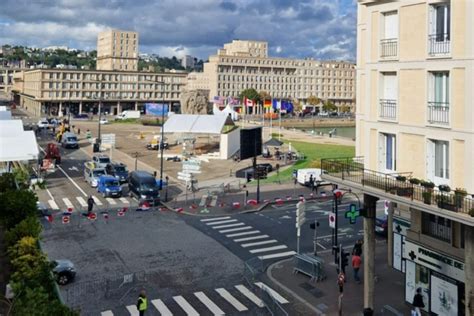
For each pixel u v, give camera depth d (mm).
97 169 59031
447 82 21359
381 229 37688
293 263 31906
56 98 183625
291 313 24297
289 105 164375
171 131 83438
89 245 34750
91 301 25344
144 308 23109
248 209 46594
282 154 82938
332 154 84188
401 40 23344
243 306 25141
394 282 28469
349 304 25328
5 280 22766
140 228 39750
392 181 22500
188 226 40750
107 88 195250
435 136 21672
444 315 22922
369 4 25188
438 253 23125
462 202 18812
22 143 50750
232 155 83312
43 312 14141
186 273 29594
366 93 25750
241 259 32469
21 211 28719
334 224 31812
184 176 50125
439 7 21625
